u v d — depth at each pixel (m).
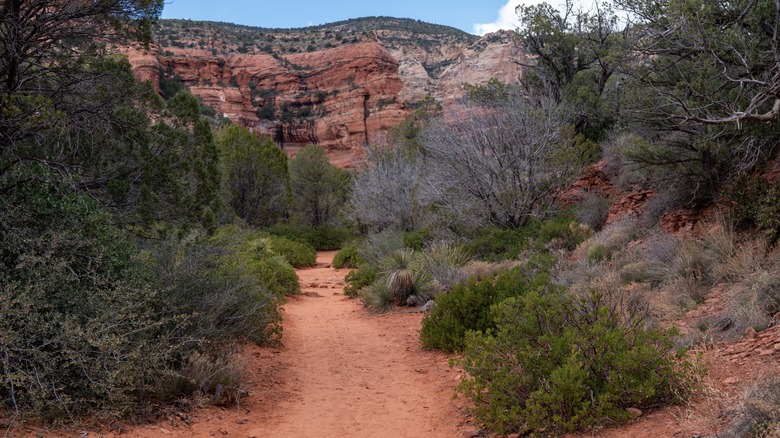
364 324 13.00
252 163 36.72
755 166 12.24
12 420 4.73
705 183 12.96
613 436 4.70
